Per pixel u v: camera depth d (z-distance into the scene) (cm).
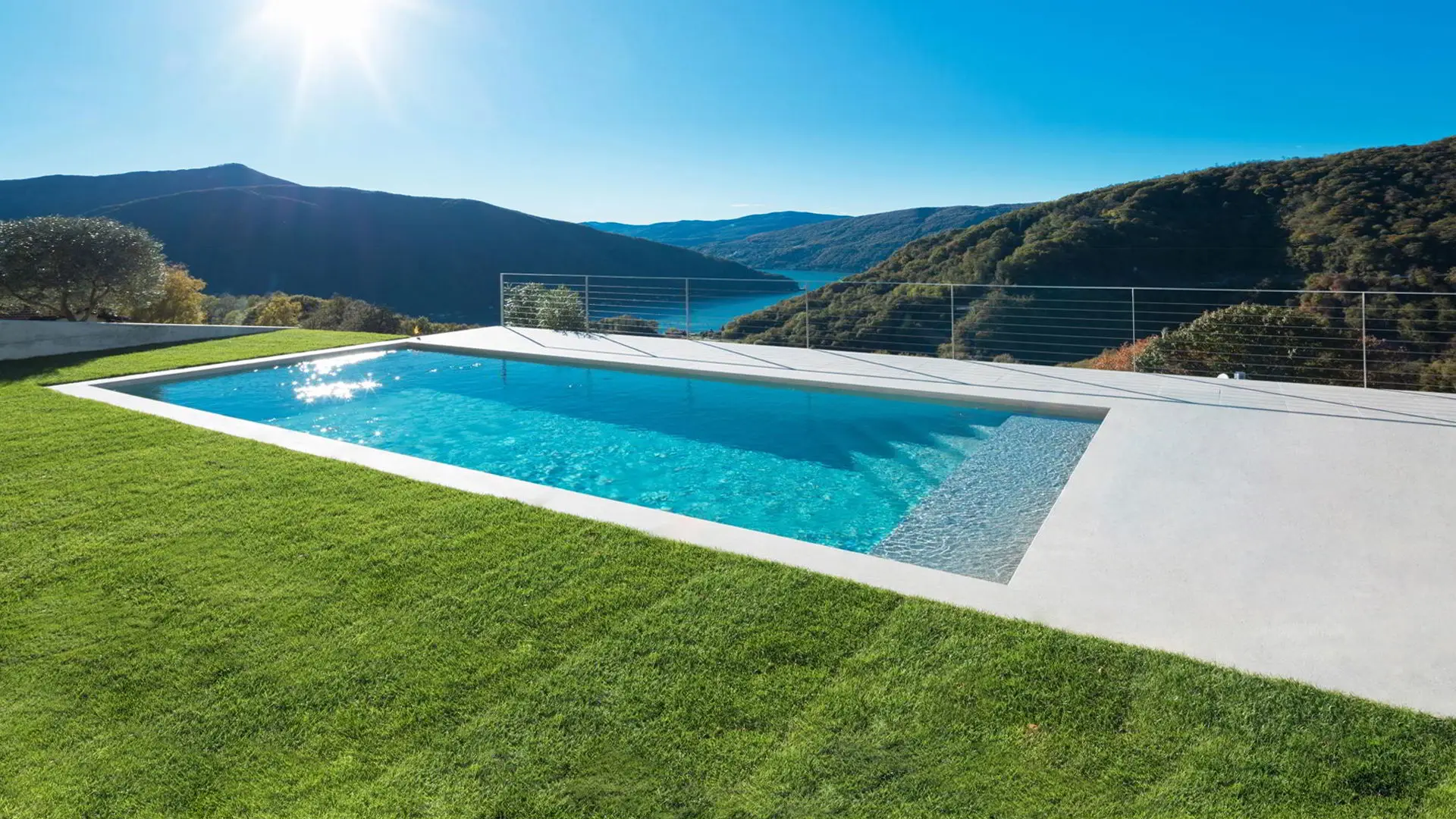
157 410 648
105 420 609
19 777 209
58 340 1007
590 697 241
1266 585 312
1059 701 235
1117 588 312
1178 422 577
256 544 363
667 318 1103
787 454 638
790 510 525
